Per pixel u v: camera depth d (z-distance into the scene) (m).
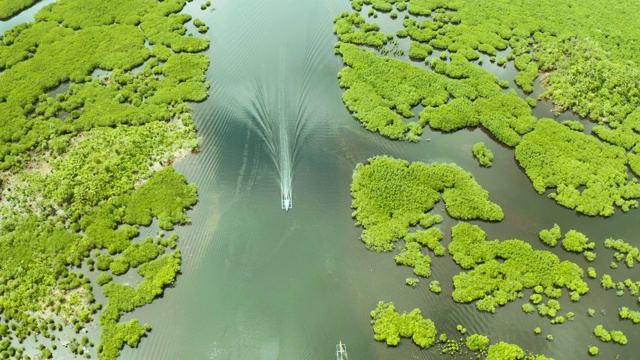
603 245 56.97
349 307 51.59
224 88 73.19
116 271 53.25
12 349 47.94
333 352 48.59
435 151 65.81
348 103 70.62
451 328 50.16
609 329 50.31
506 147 66.69
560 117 70.31
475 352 48.53
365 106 69.88
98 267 53.59
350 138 67.00
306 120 68.94
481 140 67.62
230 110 70.06
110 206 58.31
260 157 64.69
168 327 50.09
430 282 53.34
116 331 49.06
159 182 60.66
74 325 49.56
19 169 62.25
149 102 70.19
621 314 50.97
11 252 54.44
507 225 58.34
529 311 51.06
